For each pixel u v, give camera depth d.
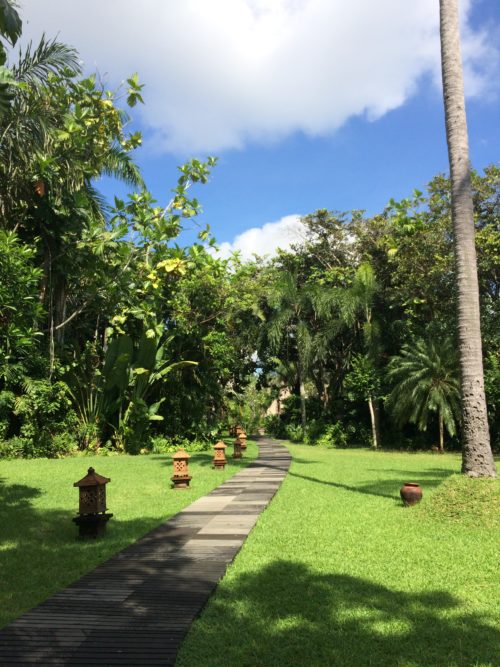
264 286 31.47
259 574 5.14
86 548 6.31
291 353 34.44
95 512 6.80
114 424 20.44
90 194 18.52
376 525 7.16
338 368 32.25
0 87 7.70
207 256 20.25
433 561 5.47
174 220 15.45
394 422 24.23
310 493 10.07
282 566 5.39
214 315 22.86
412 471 13.96
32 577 5.19
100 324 22.42
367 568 5.29
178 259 16.36
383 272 28.75
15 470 13.63
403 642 3.62
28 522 7.76
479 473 7.93
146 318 18.55
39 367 17.22
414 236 22.30
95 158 16.27
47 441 17.97
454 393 22.45
